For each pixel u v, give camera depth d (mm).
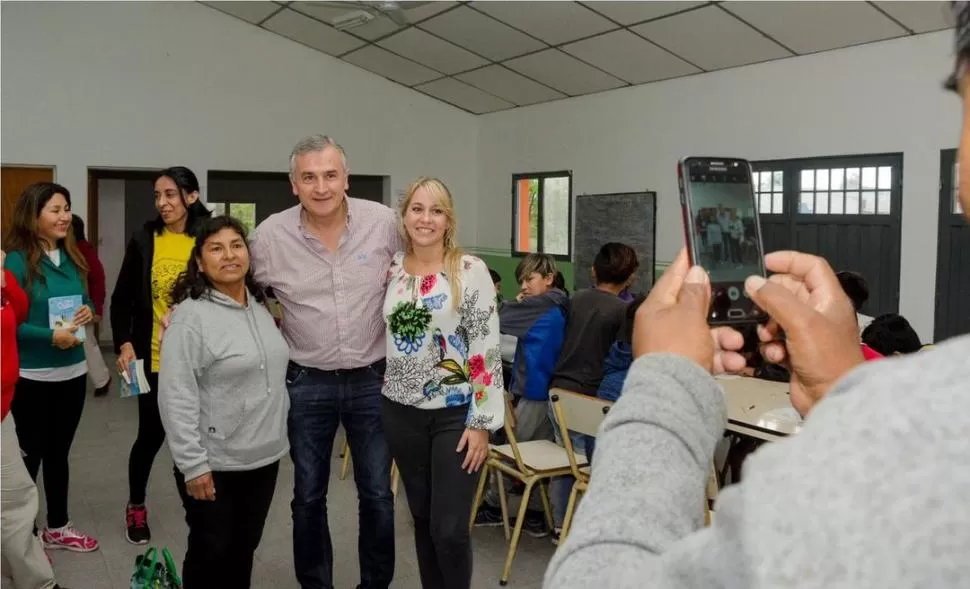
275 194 8992
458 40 7234
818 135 5621
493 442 3795
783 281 715
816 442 302
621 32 6129
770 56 5844
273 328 2418
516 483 3875
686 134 6715
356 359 2539
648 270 7141
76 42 7691
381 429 2607
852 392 314
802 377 559
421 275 2355
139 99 8000
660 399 455
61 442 3211
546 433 3680
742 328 722
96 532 3488
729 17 5402
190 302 2283
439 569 2512
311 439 2564
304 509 2566
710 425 461
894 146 5141
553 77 7582
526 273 4172
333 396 2553
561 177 8344
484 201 9602
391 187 9297
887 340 3059
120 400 6098
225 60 8367
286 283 2488
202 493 2238
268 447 2354
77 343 3076
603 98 7617
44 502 3840
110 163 7922
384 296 2559
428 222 2291
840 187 5520
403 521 3695
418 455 2408
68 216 3098
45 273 3062
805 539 278
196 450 2223
